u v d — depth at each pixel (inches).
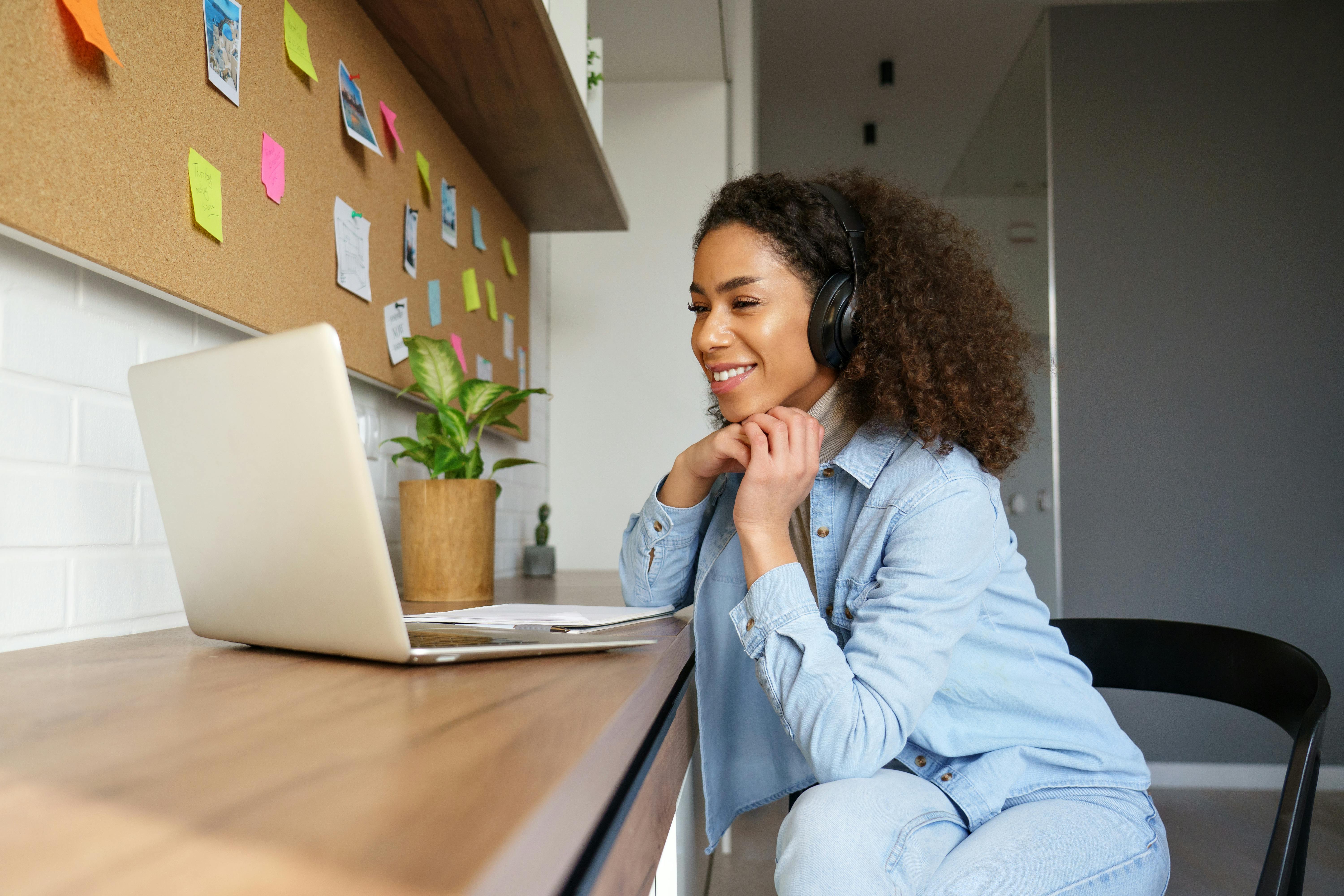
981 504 34.4
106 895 8.8
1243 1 127.3
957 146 196.1
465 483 54.9
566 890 15.5
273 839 10.5
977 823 32.0
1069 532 122.4
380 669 25.0
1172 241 125.4
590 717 18.0
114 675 23.9
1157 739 119.8
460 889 9.0
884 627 31.4
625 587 46.9
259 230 43.8
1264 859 89.6
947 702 35.3
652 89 116.2
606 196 89.9
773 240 38.0
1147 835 32.9
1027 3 141.2
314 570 25.0
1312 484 121.1
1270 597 120.1
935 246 39.8
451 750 15.2
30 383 32.2
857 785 29.7
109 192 33.0
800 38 152.6
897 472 36.6
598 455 113.3
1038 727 35.1
